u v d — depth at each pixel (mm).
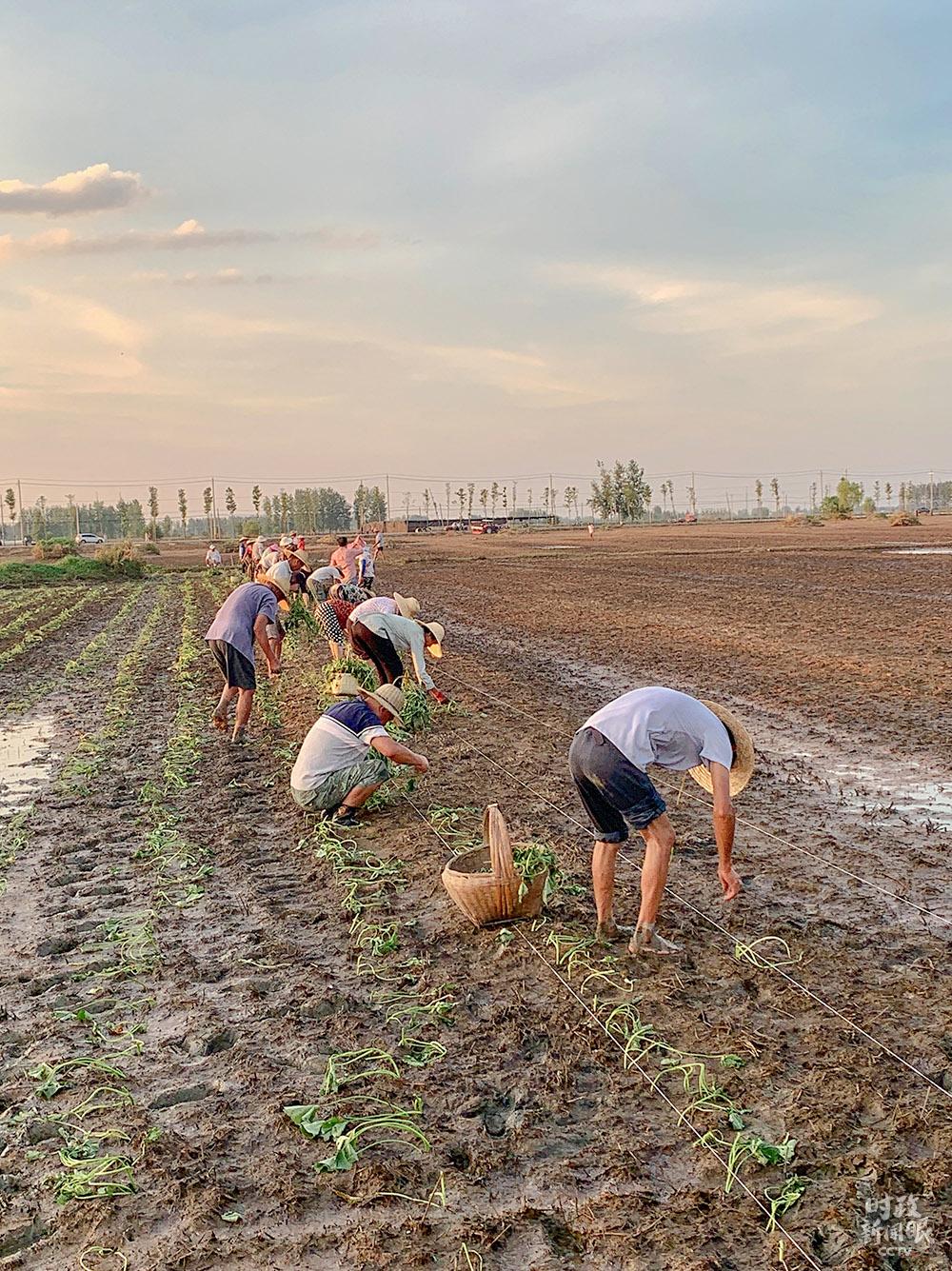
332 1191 3129
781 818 6449
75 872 6086
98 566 37438
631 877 5453
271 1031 4105
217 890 5684
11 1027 4262
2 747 9602
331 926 5125
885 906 5008
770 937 4648
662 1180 3104
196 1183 3170
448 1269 2803
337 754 6500
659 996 4137
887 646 13008
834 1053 3684
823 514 86188
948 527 55688
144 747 9234
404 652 9133
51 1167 3328
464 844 6051
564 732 9000
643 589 23281
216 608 22766
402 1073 3748
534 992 4285
